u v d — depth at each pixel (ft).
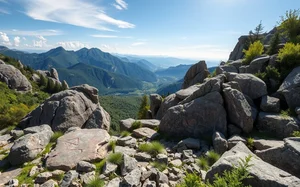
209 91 53.11
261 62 72.64
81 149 38.96
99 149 39.93
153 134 52.31
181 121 51.06
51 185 28.12
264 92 55.06
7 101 295.07
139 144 46.37
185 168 33.96
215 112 48.21
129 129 58.34
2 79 369.09
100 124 77.71
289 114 47.62
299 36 89.30
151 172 30.04
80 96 80.74
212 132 47.91
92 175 30.83
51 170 33.50
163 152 40.37
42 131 48.06
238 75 60.34
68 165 33.96
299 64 61.31
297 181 20.51
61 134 50.01
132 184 26.03
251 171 21.50
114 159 34.32
